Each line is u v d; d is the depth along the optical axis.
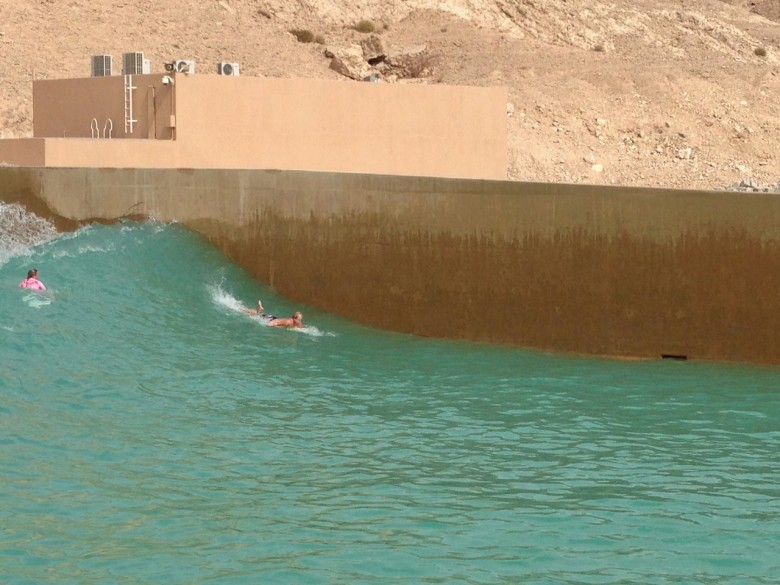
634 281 26.08
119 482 17.08
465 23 78.31
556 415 21.44
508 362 25.70
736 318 25.44
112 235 30.64
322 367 24.81
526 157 56.84
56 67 60.56
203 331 27.03
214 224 30.58
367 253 28.75
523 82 65.25
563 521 15.80
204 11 71.12
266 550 14.55
